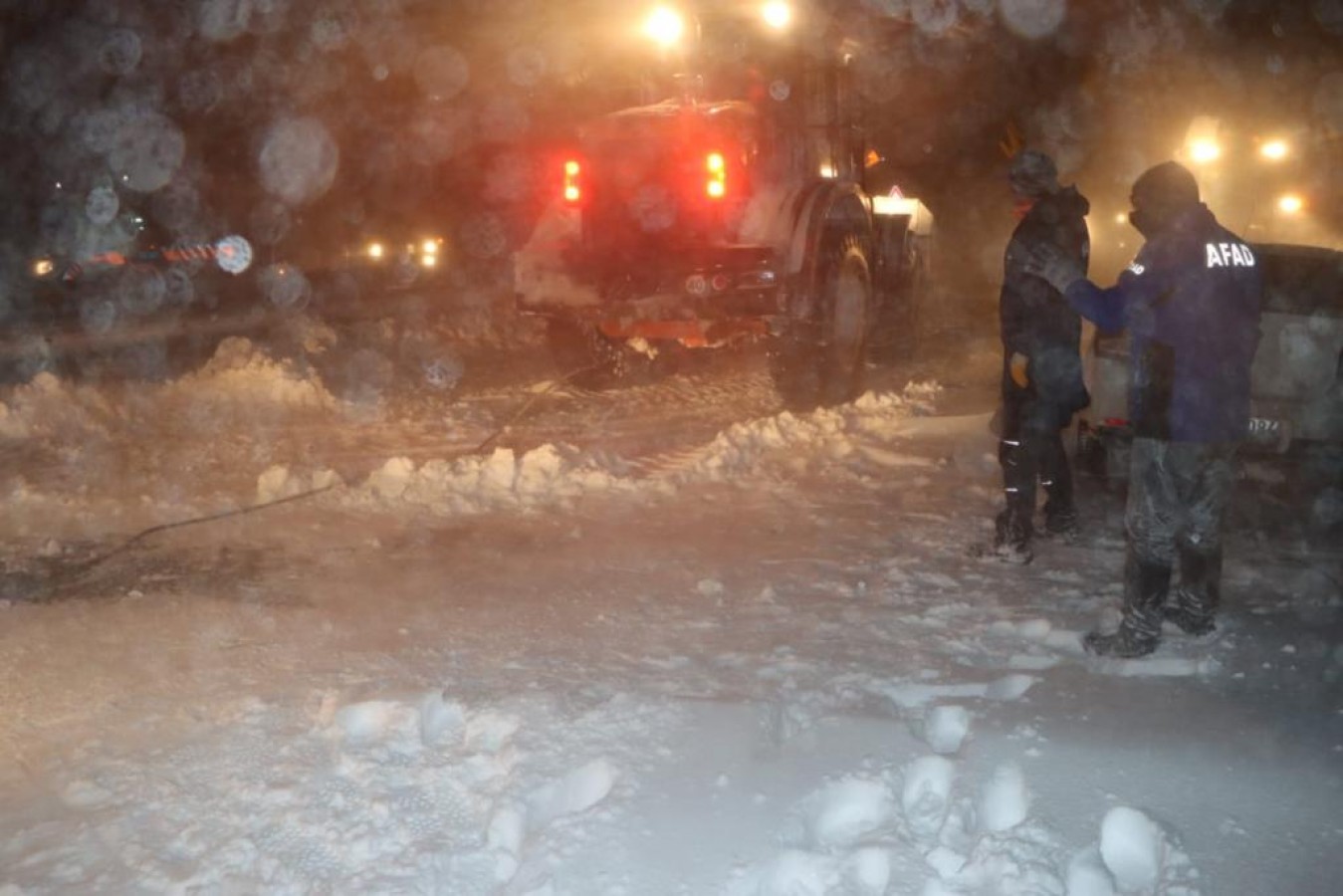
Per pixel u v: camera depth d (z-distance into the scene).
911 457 8.99
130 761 4.36
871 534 7.15
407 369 15.32
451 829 3.86
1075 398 6.48
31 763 4.38
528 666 5.14
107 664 5.28
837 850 3.59
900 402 11.15
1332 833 3.65
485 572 6.58
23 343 18.83
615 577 6.44
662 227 11.07
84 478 9.00
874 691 4.81
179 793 4.12
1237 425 4.97
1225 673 4.92
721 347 14.14
